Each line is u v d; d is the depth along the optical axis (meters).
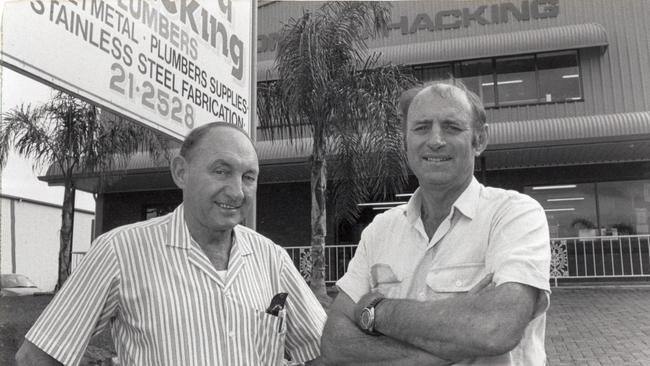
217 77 4.08
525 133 11.70
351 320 1.94
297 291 2.41
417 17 15.82
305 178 14.72
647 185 13.08
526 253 1.68
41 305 8.01
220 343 2.00
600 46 14.18
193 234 2.14
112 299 2.02
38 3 2.60
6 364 4.31
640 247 12.01
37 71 2.59
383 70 9.38
